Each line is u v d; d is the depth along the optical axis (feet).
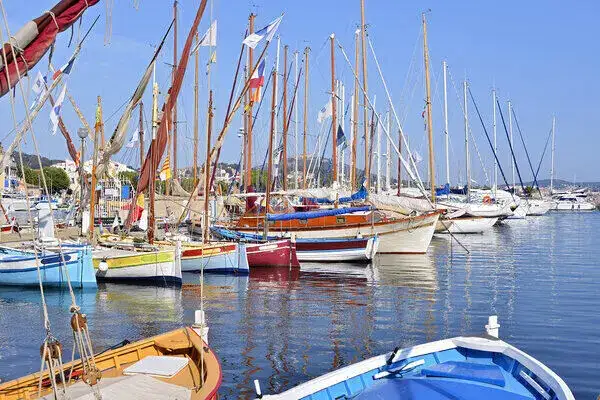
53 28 28.94
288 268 118.01
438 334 62.18
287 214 141.59
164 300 83.15
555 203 466.29
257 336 61.05
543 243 189.37
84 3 29.58
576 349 55.93
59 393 27.73
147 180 107.86
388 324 66.95
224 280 103.91
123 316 71.67
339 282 101.45
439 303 80.94
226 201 175.11
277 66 162.30
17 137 27.68
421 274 112.37
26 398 29.89
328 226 141.18
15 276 90.22
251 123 151.33
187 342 38.58
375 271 116.67
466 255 148.56
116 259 97.40
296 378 47.19
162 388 29.81
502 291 91.56
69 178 304.50
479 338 40.01
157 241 113.80
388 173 242.58
